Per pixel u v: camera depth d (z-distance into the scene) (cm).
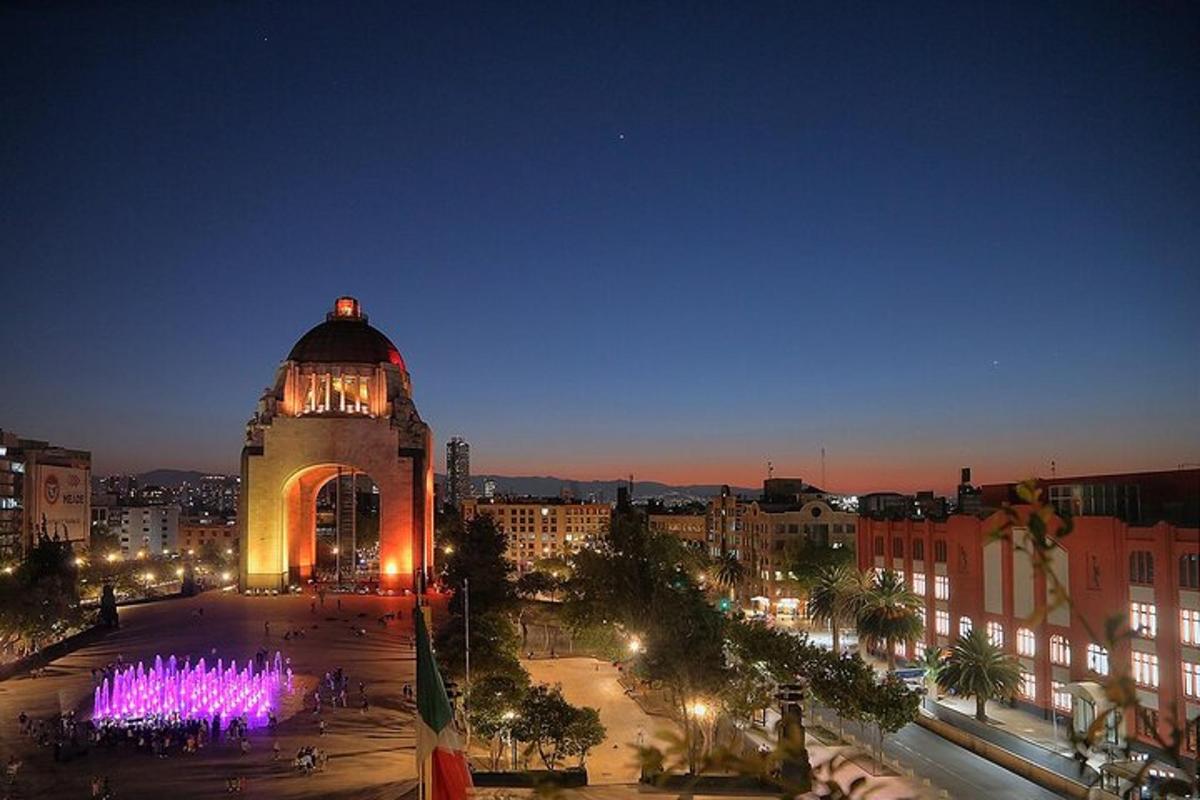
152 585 18838
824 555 13062
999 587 8569
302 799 5856
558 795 1052
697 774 970
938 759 6988
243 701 8406
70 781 6159
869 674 7038
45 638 11125
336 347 16938
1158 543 6688
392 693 8706
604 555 11400
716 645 7281
